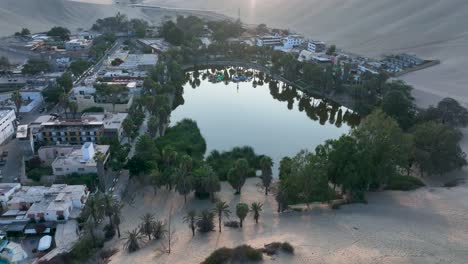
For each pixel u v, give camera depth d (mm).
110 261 104188
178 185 137000
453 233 113000
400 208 132125
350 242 108250
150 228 115875
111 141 171250
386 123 145500
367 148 136125
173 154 154000
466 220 120000
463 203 131250
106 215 121438
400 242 107562
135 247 110812
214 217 129375
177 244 112312
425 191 145125
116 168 152375
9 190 131250
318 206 138125
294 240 109125
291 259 98000
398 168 159250
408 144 146875
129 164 150750
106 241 117688
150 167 150125
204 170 145625
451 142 153875
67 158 153125
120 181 151875
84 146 151375
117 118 192125
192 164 149125
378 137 138250
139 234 117438
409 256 100062
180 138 187625
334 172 140500
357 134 142875
